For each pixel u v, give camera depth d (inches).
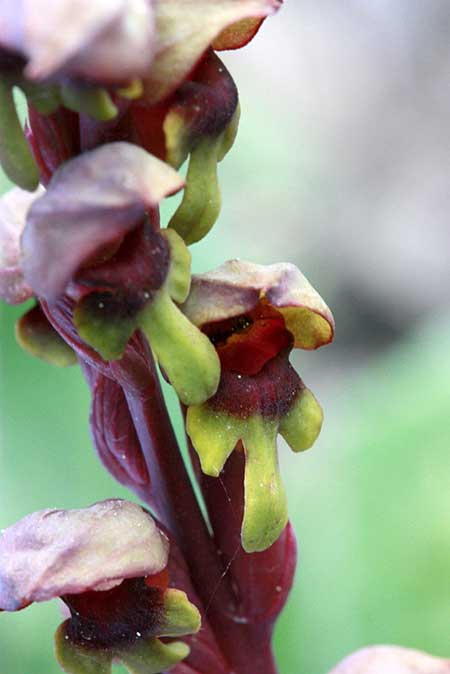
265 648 4.7
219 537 4.6
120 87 4.0
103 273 4.2
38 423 6.1
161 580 4.5
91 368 4.6
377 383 8.3
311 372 13.0
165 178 4.1
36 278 4.1
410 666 4.6
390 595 6.2
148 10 3.9
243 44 4.3
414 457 6.4
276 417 4.4
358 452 6.5
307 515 6.4
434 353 7.4
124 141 4.2
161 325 4.2
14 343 6.0
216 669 4.7
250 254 12.9
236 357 4.4
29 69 3.9
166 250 4.2
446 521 6.3
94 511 4.3
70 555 4.3
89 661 4.4
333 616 6.2
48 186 4.1
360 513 6.4
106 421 4.6
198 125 4.2
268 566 4.6
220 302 4.3
